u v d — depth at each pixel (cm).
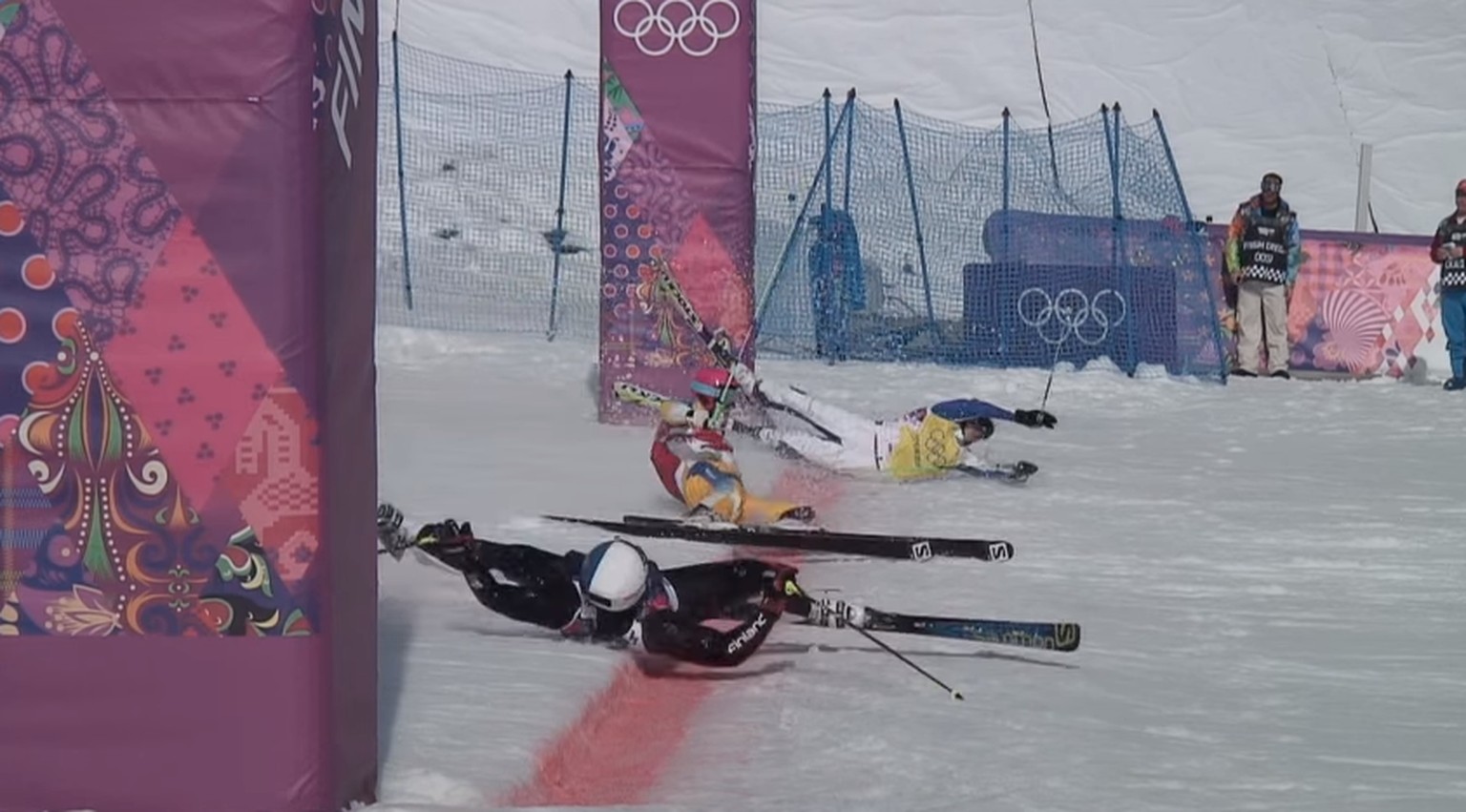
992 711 2256
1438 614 2967
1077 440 5347
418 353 6431
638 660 2477
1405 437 5581
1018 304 7025
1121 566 3328
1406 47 12225
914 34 11919
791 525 3356
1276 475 4669
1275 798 1886
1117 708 2288
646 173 5009
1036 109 11256
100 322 1589
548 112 9094
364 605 1719
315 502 1603
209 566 1605
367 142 1727
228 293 1586
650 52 4966
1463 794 1909
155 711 1614
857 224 7625
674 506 3609
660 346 5041
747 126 4994
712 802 1842
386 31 10700
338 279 1636
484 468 4109
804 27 11938
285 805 1616
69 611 1609
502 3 11344
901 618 2366
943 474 4366
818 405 4319
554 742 1970
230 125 1571
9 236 1584
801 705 2281
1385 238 7375
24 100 1573
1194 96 11619
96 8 1564
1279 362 7200
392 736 1948
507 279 7556
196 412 1595
